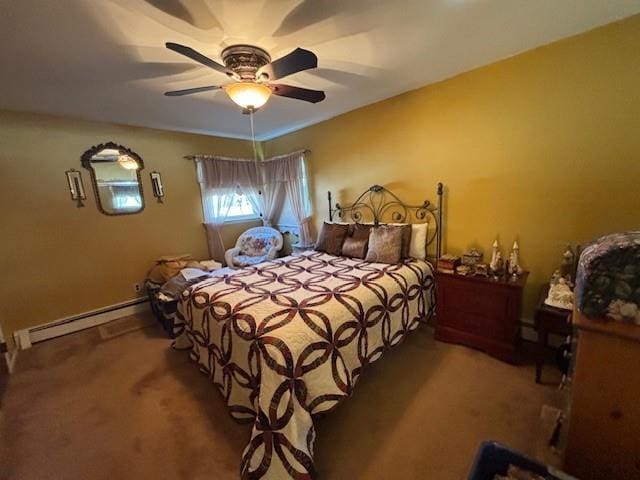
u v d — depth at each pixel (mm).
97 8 1333
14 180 2643
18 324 2705
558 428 1408
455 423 1570
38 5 1284
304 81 2377
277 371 1314
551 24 1683
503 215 2277
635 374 770
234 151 4254
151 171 3498
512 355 2029
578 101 1861
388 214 3047
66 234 2938
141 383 2066
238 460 1426
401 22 1581
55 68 1878
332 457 1410
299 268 2553
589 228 1927
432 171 2633
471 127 2338
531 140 2074
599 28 1730
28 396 1966
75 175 2959
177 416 1735
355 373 1674
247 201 4473
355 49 1858
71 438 1605
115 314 3264
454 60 2094
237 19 1472
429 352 2244
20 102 2418
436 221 2658
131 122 3203
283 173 4109
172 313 2693
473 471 929
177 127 3521
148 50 1728
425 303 2473
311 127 3695
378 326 1908
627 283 730
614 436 830
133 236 3387
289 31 1604
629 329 742
